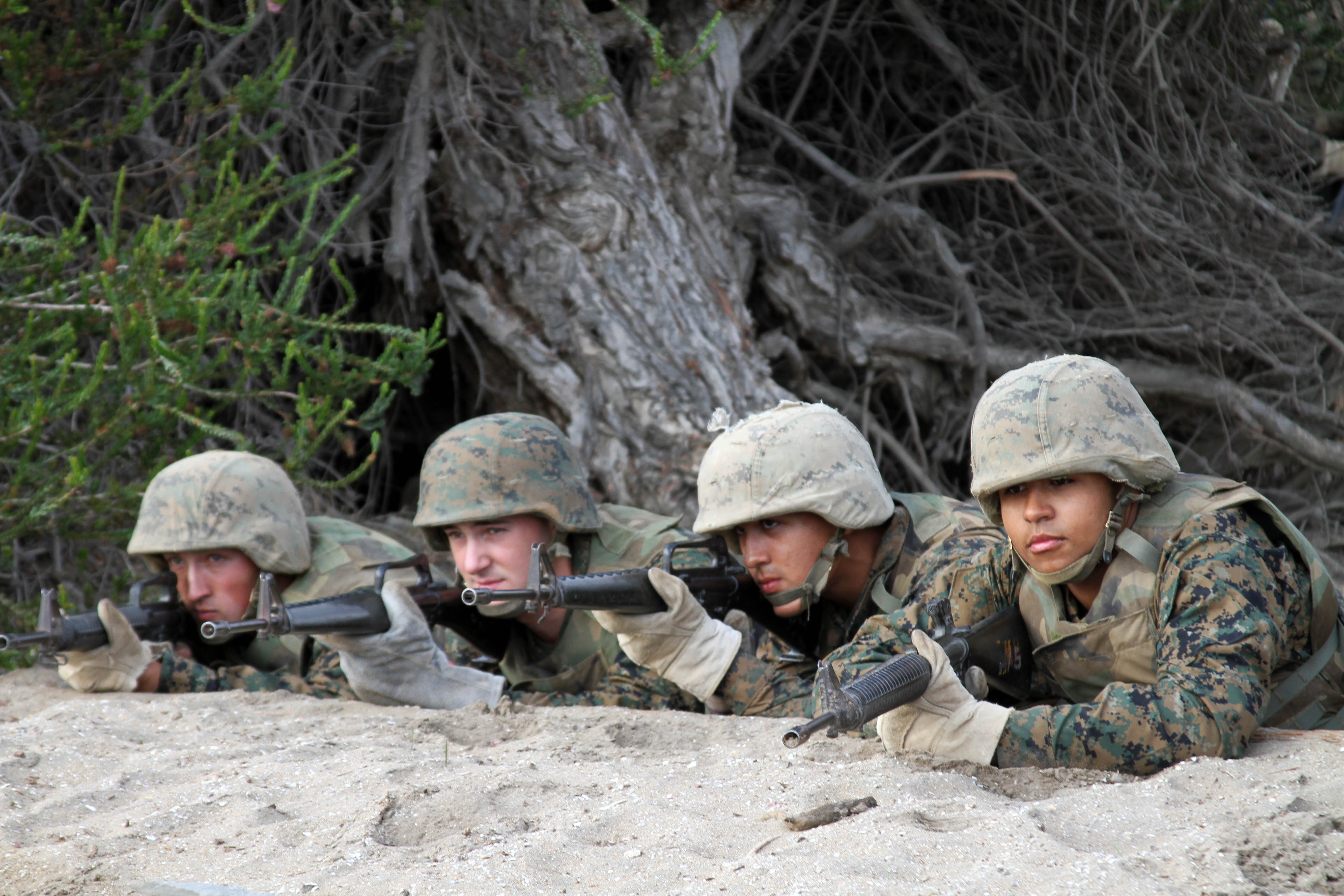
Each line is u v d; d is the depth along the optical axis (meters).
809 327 31.59
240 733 12.92
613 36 28.86
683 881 7.49
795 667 13.77
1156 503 10.14
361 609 14.87
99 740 12.40
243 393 20.44
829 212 35.31
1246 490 9.98
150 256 19.28
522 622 16.53
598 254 27.14
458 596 16.47
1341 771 8.73
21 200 26.92
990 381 34.03
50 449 21.84
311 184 26.03
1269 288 35.31
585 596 13.03
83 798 10.24
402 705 15.27
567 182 27.25
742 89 35.66
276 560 17.55
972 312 32.84
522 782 9.86
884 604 13.80
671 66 21.80
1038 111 36.12
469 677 15.48
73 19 24.14
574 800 9.43
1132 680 10.12
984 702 9.84
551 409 26.95
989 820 8.04
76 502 20.48
